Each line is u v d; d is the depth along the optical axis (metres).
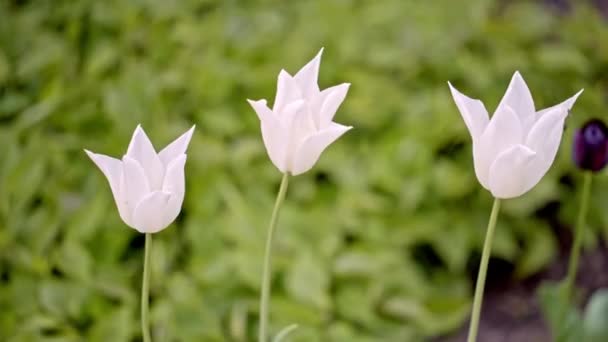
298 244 2.02
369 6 2.87
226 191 2.09
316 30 2.70
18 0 2.95
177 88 2.46
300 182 2.25
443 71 2.60
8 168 2.12
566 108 1.27
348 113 2.40
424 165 2.24
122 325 1.82
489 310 2.18
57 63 2.59
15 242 1.99
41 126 2.34
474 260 2.29
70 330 1.81
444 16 2.81
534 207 2.22
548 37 2.96
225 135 2.39
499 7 3.12
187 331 1.80
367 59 2.61
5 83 2.54
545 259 2.23
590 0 3.39
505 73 2.64
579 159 1.53
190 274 1.98
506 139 1.27
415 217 2.19
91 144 2.26
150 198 1.26
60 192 2.08
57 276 2.00
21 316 1.86
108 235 2.03
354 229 2.13
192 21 2.80
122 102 2.31
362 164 2.27
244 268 1.94
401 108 2.44
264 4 2.88
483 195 2.26
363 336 1.90
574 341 1.64
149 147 1.27
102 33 2.79
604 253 2.38
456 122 2.36
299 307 1.91
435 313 2.04
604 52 2.90
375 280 2.03
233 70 2.49
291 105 1.27
